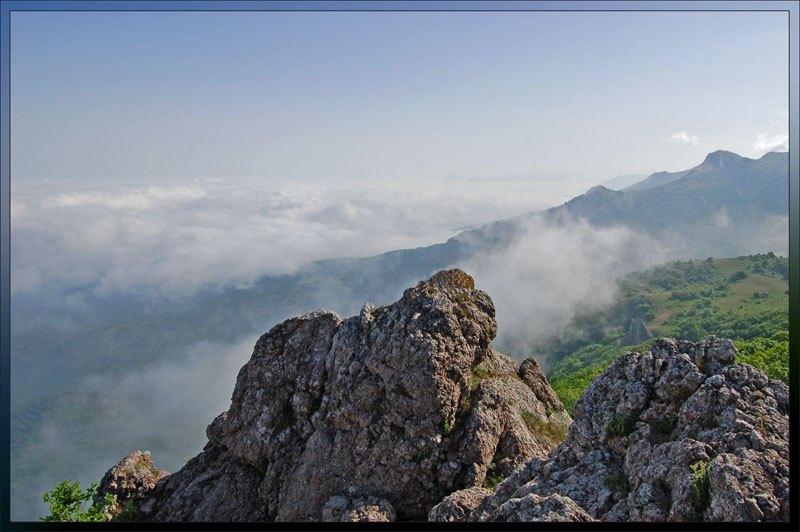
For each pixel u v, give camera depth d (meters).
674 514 16.06
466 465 26.44
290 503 26.80
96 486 30.19
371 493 26.17
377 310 32.25
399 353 28.09
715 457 16.73
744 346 44.06
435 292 30.89
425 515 25.78
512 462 26.86
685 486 16.25
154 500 29.78
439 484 26.22
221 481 30.20
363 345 30.36
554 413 31.58
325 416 29.33
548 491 19.61
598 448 20.67
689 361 20.31
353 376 28.97
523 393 31.03
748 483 15.41
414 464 26.28
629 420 20.36
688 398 19.36
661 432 19.39
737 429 17.44
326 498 26.45
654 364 21.19
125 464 31.06
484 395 28.66
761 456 16.20
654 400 20.33
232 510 28.55
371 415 27.62
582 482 19.45
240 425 31.33
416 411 27.12
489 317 31.61
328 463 27.27
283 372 31.86
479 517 20.88
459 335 29.16
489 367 31.84
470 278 33.03
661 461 17.73
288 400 31.33
